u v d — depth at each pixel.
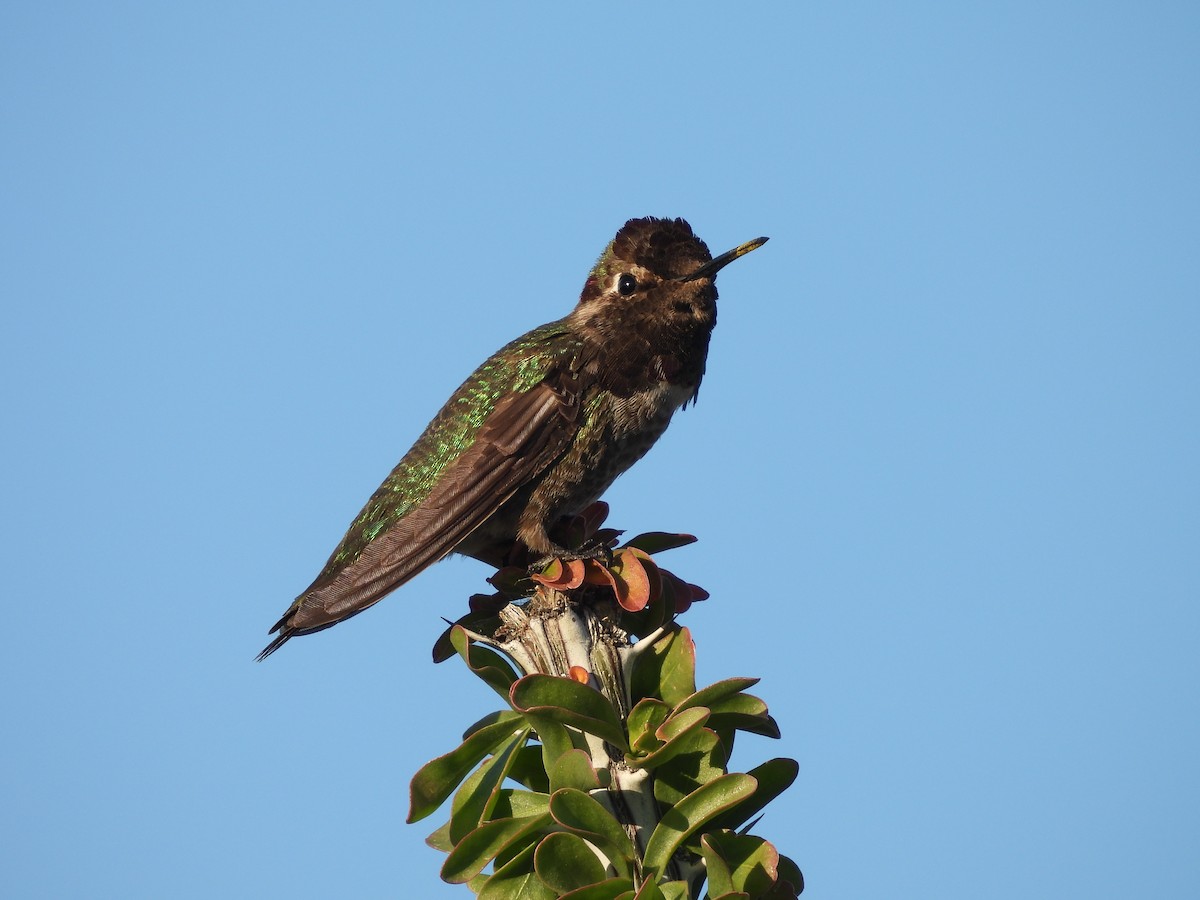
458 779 7.19
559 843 6.56
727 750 7.32
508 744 7.23
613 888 6.50
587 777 6.82
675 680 7.45
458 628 7.64
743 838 6.79
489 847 6.82
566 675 7.40
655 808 6.96
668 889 6.57
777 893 6.85
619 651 7.46
